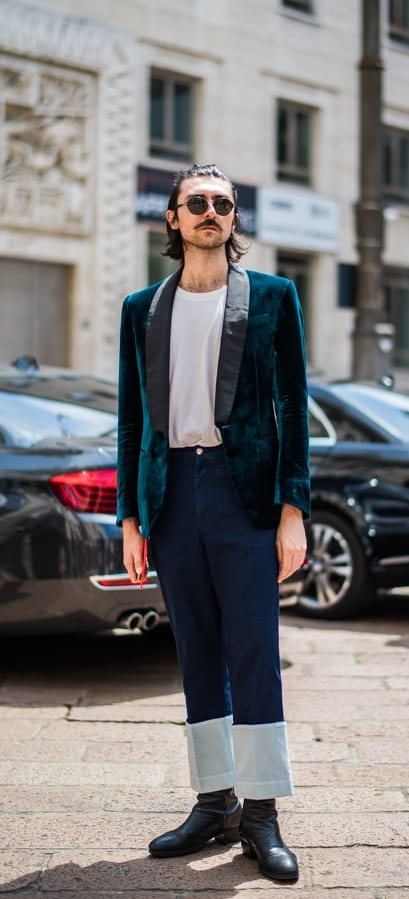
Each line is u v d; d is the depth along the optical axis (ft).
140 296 11.80
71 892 10.70
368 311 43.06
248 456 11.21
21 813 12.85
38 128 57.52
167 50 64.13
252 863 11.42
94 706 17.58
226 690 12.00
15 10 56.13
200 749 11.87
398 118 79.15
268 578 11.32
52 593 18.52
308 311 73.36
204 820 11.78
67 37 58.34
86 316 60.54
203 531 11.32
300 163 72.69
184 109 66.13
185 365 11.34
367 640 23.06
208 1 65.92
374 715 16.98
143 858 11.56
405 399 27.73
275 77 69.97
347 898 10.52
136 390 11.96
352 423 26.45
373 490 25.41
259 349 11.23
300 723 16.60
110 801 13.26
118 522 12.03
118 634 23.77
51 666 20.57
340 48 73.41
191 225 11.28
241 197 67.72
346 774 14.23
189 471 11.37
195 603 11.68
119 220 61.16
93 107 60.08
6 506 18.69
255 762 11.25
